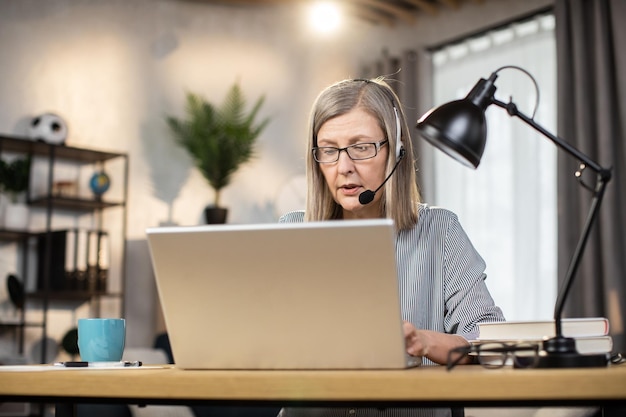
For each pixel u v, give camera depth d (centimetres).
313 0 536
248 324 114
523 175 489
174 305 117
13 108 464
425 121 124
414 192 175
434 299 167
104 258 446
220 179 498
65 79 484
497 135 506
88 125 488
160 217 507
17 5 473
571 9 459
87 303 473
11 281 432
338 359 112
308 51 576
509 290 493
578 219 441
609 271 423
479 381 88
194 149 496
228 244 111
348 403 96
